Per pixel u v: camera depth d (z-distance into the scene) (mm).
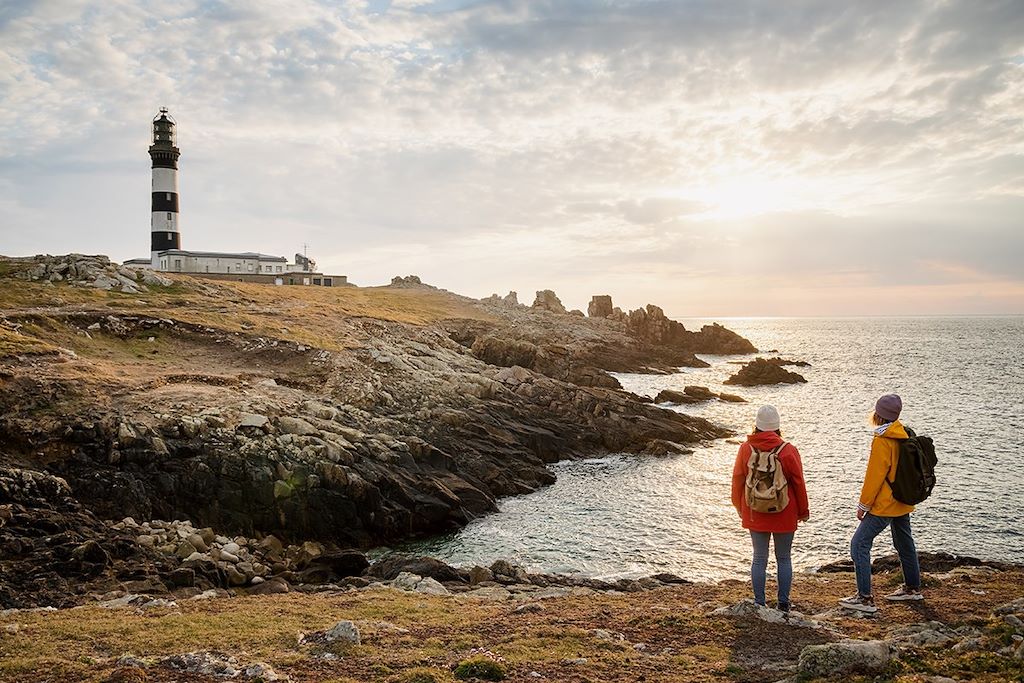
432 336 79000
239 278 106875
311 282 115188
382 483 31562
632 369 104062
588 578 22047
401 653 10031
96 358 42531
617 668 9133
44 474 25250
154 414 31266
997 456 43125
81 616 13500
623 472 42312
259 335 53469
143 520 26281
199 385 39000
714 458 45969
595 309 157875
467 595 17016
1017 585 14469
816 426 56344
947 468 39938
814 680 8211
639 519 32469
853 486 36625
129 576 20609
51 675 9203
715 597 15109
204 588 20672
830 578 18141
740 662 9398
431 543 30016
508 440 43969
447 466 37406
